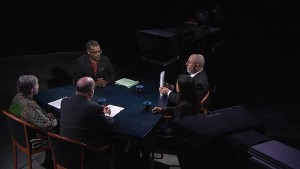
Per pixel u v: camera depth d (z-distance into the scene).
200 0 9.25
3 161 3.95
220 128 2.15
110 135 3.29
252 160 1.93
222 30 5.47
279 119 4.91
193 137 2.15
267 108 5.23
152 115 3.54
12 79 5.98
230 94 5.68
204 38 5.18
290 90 5.87
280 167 1.80
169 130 3.54
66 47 7.50
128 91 4.14
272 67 6.88
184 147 2.27
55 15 8.52
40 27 8.11
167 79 5.40
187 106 3.35
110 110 3.55
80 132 3.09
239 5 9.34
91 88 3.18
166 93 3.99
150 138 3.39
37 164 3.89
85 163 3.09
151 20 9.05
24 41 7.50
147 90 4.18
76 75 4.55
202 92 3.98
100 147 3.21
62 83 6.01
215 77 5.54
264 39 8.46
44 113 3.37
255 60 7.23
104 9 9.13
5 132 4.50
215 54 5.41
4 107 5.09
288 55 7.54
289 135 4.50
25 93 3.33
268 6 9.75
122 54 7.39
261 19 9.33
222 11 5.46
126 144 3.92
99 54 4.39
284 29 8.99
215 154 2.11
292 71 6.68
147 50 4.78
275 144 1.98
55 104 3.74
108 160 3.39
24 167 3.84
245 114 2.35
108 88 4.23
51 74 6.30
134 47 7.77
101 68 4.61
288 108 5.24
